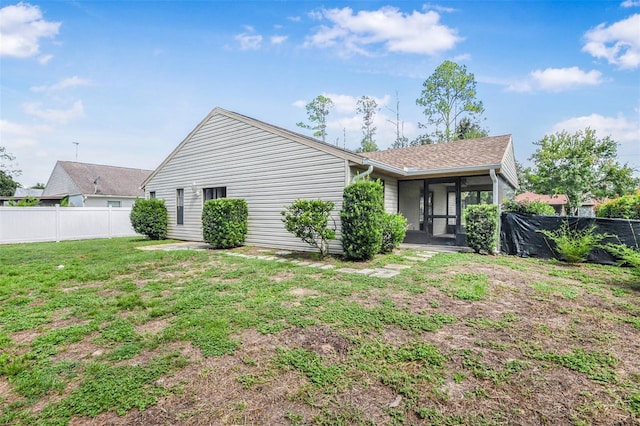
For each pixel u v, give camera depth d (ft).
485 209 27.27
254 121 32.53
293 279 17.65
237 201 31.94
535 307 13.01
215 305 13.30
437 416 6.46
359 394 7.22
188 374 8.04
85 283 17.51
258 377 7.89
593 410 6.63
